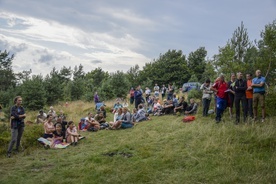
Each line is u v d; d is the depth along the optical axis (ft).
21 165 23.79
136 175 19.47
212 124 31.37
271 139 23.88
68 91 98.17
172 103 48.65
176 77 165.99
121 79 88.63
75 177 20.13
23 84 70.74
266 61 35.96
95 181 18.90
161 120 42.65
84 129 41.81
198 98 49.85
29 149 29.14
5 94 77.87
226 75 41.63
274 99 31.94
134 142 28.81
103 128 41.96
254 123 28.58
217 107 32.83
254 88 30.22
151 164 21.39
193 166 20.74
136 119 45.34
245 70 39.40
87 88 105.50
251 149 22.74
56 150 29.32
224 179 17.90
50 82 83.56
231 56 41.60
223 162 20.56
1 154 27.50
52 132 33.42
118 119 41.83
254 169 18.93
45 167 23.03
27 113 64.75
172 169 20.51
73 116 57.36
